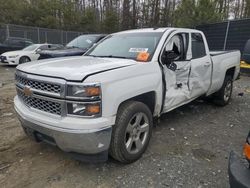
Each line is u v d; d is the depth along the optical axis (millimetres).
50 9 34594
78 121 2889
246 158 2264
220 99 6371
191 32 4965
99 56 4422
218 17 18031
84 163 3598
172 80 4227
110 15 36219
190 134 4684
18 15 32938
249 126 5207
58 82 2934
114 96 3090
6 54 14531
